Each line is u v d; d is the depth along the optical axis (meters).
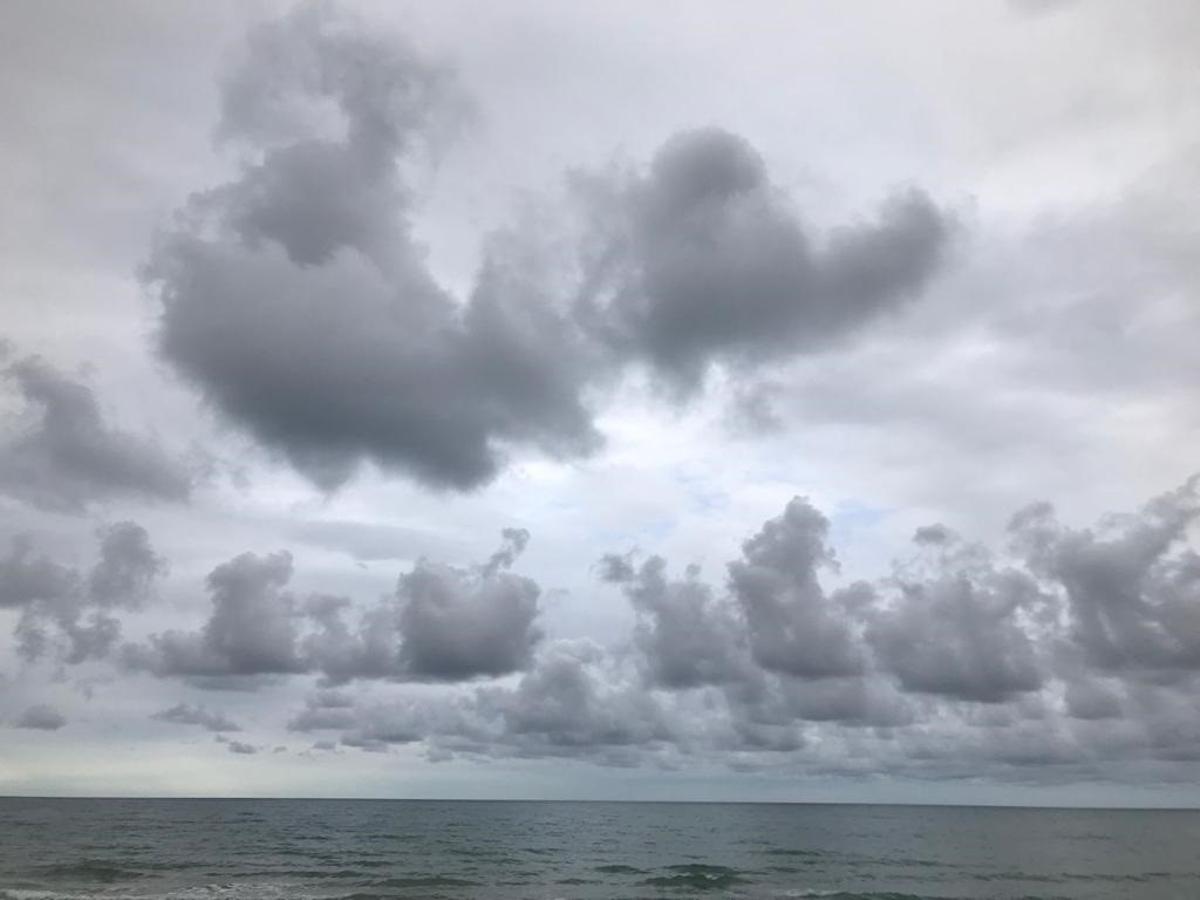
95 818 112.31
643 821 135.75
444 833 94.06
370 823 113.69
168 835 81.75
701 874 54.38
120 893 41.88
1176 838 99.00
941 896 44.59
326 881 47.62
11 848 65.12
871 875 55.22
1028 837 99.69
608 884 48.59
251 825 102.00
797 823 133.62
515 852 70.38
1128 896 45.94
